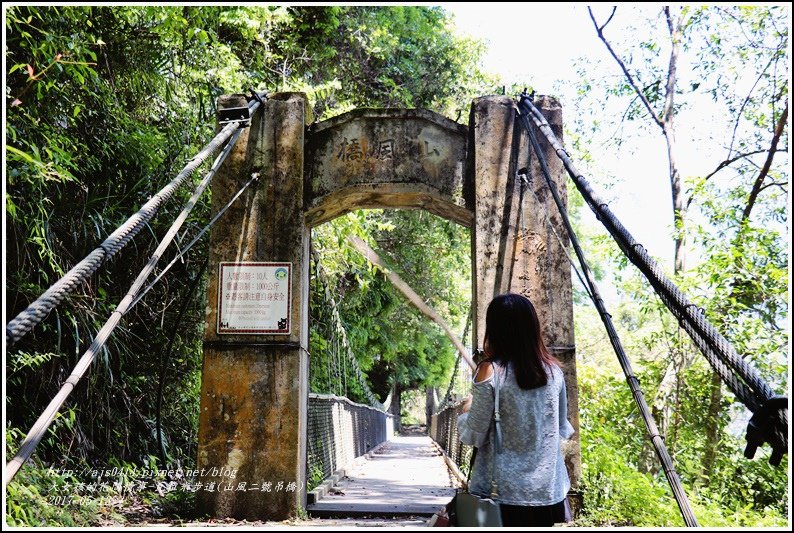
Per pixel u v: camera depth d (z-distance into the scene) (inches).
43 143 186.5
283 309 196.1
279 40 364.8
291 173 203.5
